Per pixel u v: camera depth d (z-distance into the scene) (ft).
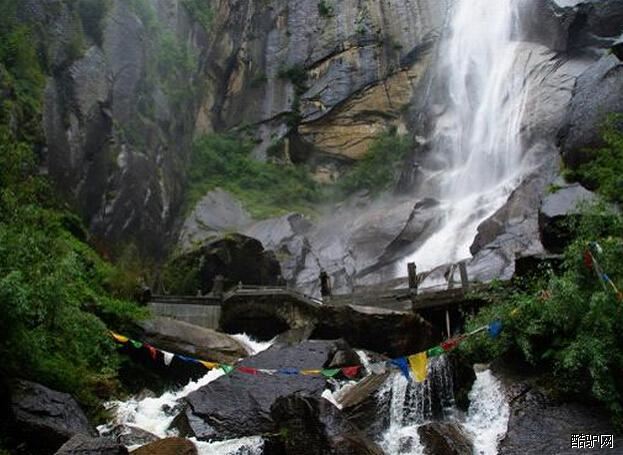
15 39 73.41
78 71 80.94
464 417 39.19
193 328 51.47
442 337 55.67
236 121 126.93
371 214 104.01
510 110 102.53
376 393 39.50
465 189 103.86
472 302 54.24
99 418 38.63
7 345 34.63
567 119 68.80
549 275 42.75
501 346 41.04
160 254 89.97
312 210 113.50
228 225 100.89
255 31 133.08
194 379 48.62
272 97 127.34
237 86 128.88
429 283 73.10
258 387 41.29
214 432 37.32
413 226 96.84
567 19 98.63
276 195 113.60
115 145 83.20
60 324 39.04
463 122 111.04
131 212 83.30
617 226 39.52
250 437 35.14
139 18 98.94
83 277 51.78
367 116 122.31
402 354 52.65
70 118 77.20
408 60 124.67
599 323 35.27
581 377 36.65
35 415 33.27
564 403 36.52
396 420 38.58
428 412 38.52
